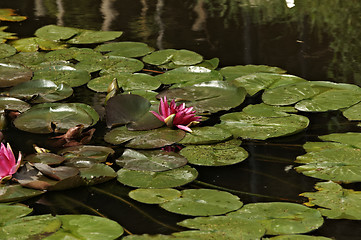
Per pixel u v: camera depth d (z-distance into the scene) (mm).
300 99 4254
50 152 3500
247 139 3744
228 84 4434
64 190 3088
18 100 4234
